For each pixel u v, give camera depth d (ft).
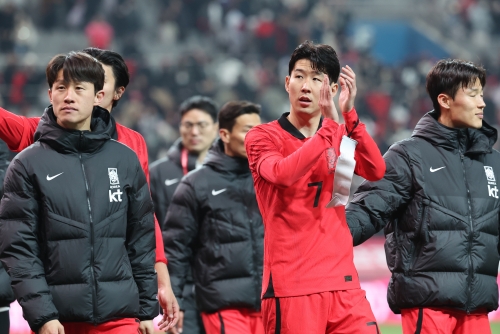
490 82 253.03
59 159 44.29
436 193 51.83
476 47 292.81
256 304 63.46
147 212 46.91
